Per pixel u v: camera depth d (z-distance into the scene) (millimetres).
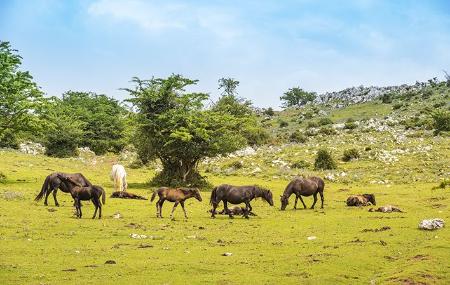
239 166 68062
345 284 15117
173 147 46875
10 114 42656
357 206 33438
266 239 21859
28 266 16281
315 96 199000
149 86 48719
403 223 25188
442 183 42031
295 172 60594
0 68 41562
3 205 29453
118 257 17906
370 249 19406
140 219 26984
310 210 31984
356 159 70125
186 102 48250
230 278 15328
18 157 59656
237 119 50781
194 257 18094
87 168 59750
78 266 16516
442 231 22266
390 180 52219
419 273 15578
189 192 27891
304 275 15812
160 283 14734
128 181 50625
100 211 26703
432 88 146375
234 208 29672
